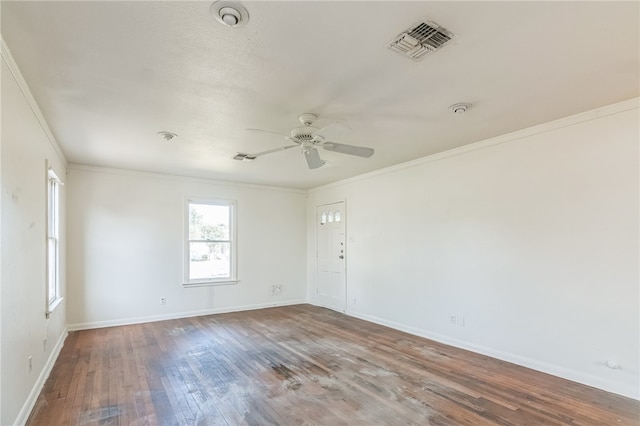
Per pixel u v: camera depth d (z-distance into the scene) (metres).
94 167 5.06
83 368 3.39
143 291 5.38
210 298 5.98
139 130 3.40
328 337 4.51
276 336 4.57
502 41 1.94
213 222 6.13
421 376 3.20
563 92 2.63
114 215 5.20
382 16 1.71
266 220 6.66
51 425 2.37
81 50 2.00
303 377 3.19
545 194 3.32
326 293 6.51
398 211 4.96
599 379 2.93
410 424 2.38
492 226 3.76
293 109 2.89
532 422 2.39
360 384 3.03
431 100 2.74
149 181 5.50
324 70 2.26
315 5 1.62
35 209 2.77
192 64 2.17
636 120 2.78
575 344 3.09
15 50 1.99
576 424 2.37
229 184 6.25
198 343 4.25
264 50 2.01
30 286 2.61
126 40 1.90
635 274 2.78
